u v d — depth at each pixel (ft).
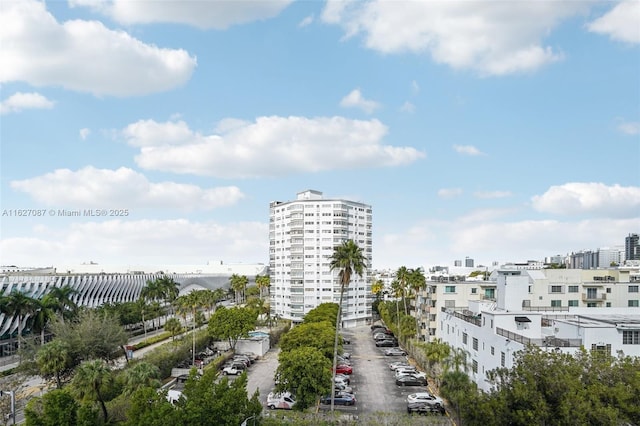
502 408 104.53
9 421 152.25
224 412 109.81
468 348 185.37
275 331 354.74
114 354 226.38
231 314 290.97
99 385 138.82
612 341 133.28
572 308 202.49
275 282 527.40
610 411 91.04
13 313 233.55
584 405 93.15
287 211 508.12
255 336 320.29
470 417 115.14
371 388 212.43
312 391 164.76
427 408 168.55
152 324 433.07
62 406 116.16
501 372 116.47
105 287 406.21
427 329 301.02
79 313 253.65
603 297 272.31
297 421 137.49
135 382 146.20
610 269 298.76
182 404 112.88
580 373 105.09
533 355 110.93
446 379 140.36
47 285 323.16
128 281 451.94
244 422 115.44
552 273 295.07
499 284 209.56
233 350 294.05
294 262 494.59
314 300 486.79
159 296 412.36
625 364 103.86
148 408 110.63
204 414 107.76
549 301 273.13
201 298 320.91
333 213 491.31
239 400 114.11
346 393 189.16
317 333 236.22
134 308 359.66
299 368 165.58
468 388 129.80
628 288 272.92
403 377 218.59
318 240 490.49
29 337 234.99
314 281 488.02
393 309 395.75
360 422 138.21
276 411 153.38
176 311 343.05
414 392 205.05
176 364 240.32
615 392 95.61
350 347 338.34
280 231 522.06
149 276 502.79
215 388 116.67
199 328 381.60
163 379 219.41
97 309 320.29
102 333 215.92
